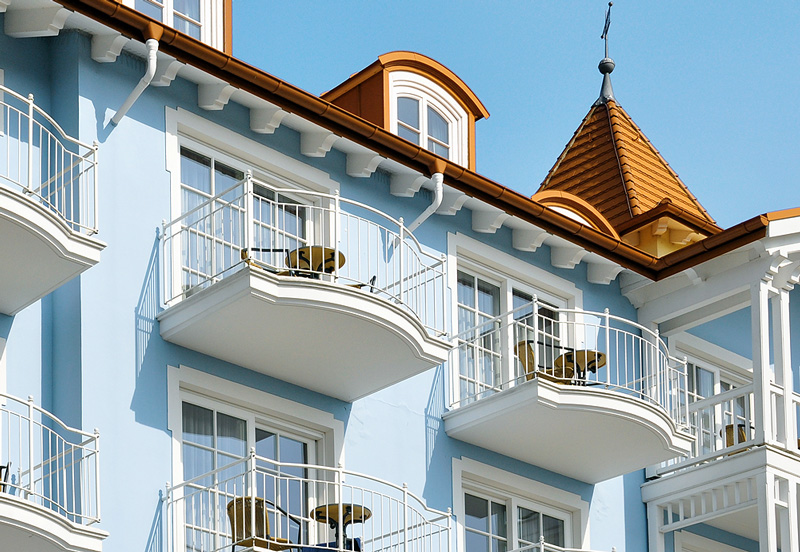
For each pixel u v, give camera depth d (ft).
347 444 61.87
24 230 50.52
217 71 59.52
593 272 73.61
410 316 58.80
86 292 55.11
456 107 70.33
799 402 70.49
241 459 53.11
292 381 60.90
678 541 72.69
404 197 66.64
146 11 61.41
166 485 55.36
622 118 88.17
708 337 77.66
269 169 62.54
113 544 53.36
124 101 58.29
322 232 63.26
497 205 68.18
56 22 56.13
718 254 71.97
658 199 82.79
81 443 53.36
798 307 83.20
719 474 69.82
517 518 67.87
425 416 65.10
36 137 56.24
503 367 68.95
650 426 65.98
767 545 66.95
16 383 53.57
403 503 56.65
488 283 70.23
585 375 66.18
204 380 57.98
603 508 70.85
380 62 67.26
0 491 49.32
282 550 53.52
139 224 57.41
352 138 63.36
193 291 58.80
